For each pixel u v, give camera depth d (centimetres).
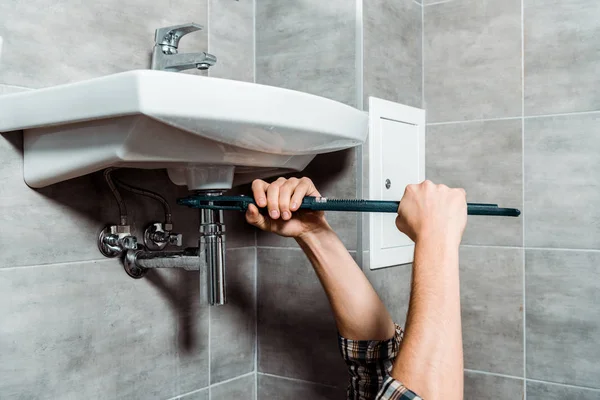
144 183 130
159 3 135
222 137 94
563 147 155
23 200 109
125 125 90
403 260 160
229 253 154
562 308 154
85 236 119
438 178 172
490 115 165
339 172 148
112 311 124
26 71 109
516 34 162
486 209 83
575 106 154
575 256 153
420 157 170
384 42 154
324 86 149
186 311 141
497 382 163
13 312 107
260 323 161
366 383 104
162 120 85
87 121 96
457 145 169
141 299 130
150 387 132
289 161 119
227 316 153
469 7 168
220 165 110
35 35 111
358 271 106
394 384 67
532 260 158
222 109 89
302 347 154
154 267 124
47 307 112
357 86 145
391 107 155
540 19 158
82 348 118
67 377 116
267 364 160
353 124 114
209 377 148
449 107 171
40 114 97
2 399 106
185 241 141
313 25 152
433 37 174
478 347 165
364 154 145
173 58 122
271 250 159
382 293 151
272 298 159
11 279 107
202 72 145
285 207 91
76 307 117
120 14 126
